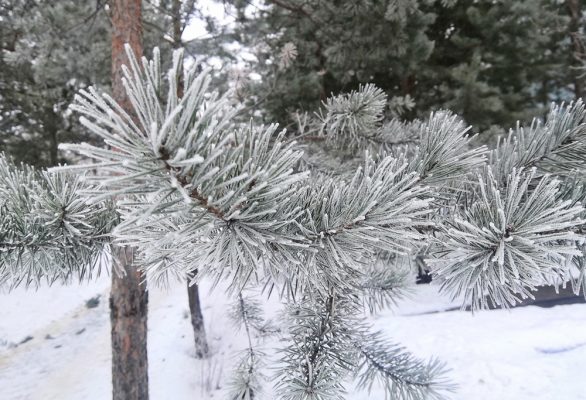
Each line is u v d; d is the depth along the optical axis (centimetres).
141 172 48
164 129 40
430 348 548
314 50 607
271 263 68
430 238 86
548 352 512
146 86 48
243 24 559
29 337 830
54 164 980
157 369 657
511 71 927
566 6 1084
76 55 516
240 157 59
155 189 50
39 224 90
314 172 172
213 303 899
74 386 633
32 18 496
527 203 67
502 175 96
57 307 972
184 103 45
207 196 56
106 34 515
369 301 179
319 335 139
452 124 99
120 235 70
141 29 284
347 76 588
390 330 603
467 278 76
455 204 95
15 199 93
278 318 180
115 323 295
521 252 63
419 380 162
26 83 923
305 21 547
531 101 1098
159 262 84
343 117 189
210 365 646
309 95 615
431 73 751
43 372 689
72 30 475
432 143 98
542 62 1072
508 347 531
